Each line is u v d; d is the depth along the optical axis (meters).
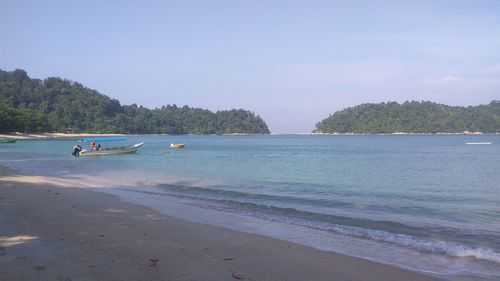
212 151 71.81
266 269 8.70
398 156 57.22
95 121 181.62
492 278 8.43
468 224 13.93
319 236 11.79
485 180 28.00
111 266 8.38
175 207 16.22
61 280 7.44
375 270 8.81
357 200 19.20
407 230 12.75
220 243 10.69
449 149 79.25
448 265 9.28
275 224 13.33
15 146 82.31
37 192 18.80
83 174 30.39
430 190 22.97
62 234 10.91
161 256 9.27
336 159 51.00
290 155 59.72
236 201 18.00
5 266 8.14
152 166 38.88
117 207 15.55
